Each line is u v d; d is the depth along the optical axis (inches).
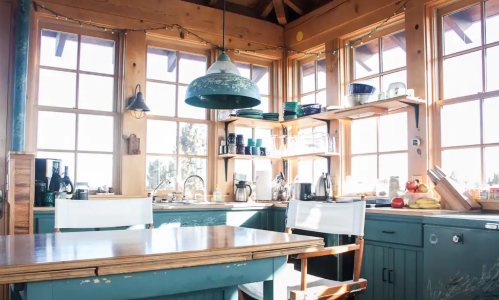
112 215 104.0
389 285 126.8
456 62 143.0
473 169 135.2
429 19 148.5
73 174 164.1
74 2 164.1
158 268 59.4
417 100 142.5
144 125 175.6
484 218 103.2
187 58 191.9
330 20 184.2
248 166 201.2
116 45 176.2
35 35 158.1
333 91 180.5
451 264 107.1
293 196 166.2
